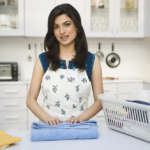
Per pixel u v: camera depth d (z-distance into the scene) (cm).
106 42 370
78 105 172
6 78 323
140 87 344
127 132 122
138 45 378
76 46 171
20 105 319
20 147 105
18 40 353
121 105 121
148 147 106
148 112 108
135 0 345
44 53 173
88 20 331
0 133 116
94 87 172
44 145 107
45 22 324
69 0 326
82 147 105
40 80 172
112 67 372
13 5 322
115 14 338
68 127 117
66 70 170
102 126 139
